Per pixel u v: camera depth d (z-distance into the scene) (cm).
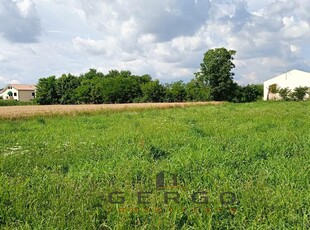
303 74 6544
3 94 12481
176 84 7838
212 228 396
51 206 453
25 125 1733
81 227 390
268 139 906
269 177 564
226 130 1170
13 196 481
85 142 977
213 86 7744
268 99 6856
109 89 7644
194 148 836
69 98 8500
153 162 703
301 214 423
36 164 705
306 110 2366
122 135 1101
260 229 379
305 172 579
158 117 2033
